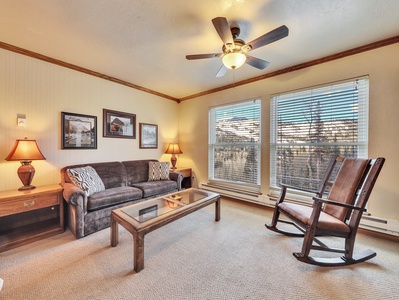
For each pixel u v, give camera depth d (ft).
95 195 7.93
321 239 7.19
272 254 6.12
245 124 11.57
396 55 6.91
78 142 9.73
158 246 6.59
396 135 6.93
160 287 4.70
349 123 8.00
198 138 14.16
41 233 7.05
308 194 9.12
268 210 10.27
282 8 5.52
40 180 8.52
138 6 5.48
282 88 9.87
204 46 7.66
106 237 7.20
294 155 9.61
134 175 11.32
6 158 6.93
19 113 7.89
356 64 7.72
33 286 4.68
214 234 7.48
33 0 5.20
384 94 7.13
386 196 7.12
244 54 6.31
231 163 12.32
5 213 6.29
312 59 8.71
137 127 12.67
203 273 5.22
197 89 13.26
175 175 11.98
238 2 5.30
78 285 4.73
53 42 7.37
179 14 5.80
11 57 7.66
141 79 11.36
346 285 4.78
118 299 4.33
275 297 4.41
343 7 5.47
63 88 9.18
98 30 6.61
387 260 5.79
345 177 6.51
